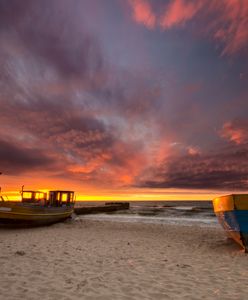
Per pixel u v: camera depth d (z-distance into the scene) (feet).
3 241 36.83
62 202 81.15
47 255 27.61
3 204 55.47
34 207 60.75
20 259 25.30
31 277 19.74
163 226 69.26
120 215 124.06
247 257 29.19
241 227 31.60
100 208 149.07
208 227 67.46
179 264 25.44
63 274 20.81
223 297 16.55
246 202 31.14
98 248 33.27
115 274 21.29
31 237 42.75
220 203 35.70
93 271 22.00
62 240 39.65
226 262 26.63
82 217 108.17
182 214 129.90
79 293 16.78
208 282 19.69
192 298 16.34
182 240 43.65
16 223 57.26
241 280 20.26
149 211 159.02
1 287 17.38
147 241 41.70
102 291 17.28
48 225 67.10
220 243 39.75
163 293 17.17
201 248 35.68
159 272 22.29
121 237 46.14
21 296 15.94
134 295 16.71
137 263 25.46
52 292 16.80
